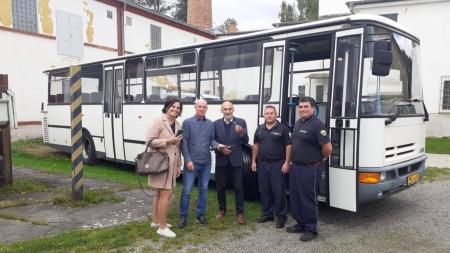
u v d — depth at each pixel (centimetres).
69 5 1873
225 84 811
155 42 2467
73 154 735
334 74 616
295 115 734
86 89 1214
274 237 568
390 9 1834
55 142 1350
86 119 1210
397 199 780
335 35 621
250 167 758
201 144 597
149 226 600
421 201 764
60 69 1299
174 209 693
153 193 809
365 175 591
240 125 618
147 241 548
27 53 1683
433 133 1792
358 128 585
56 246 519
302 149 561
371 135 593
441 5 1744
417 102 712
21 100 1662
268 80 723
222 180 630
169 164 556
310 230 562
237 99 785
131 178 1008
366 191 591
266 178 620
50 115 1365
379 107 615
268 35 727
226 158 618
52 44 1784
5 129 858
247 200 777
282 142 610
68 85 1274
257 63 750
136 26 2311
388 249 523
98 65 1156
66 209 697
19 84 1655
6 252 492
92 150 1197
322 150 559
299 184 565
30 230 588
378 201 766
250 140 758
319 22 648
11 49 1622
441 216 666
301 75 809
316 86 794
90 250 512
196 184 923
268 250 521
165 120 561
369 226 618
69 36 1866
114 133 1105
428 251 516
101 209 697
